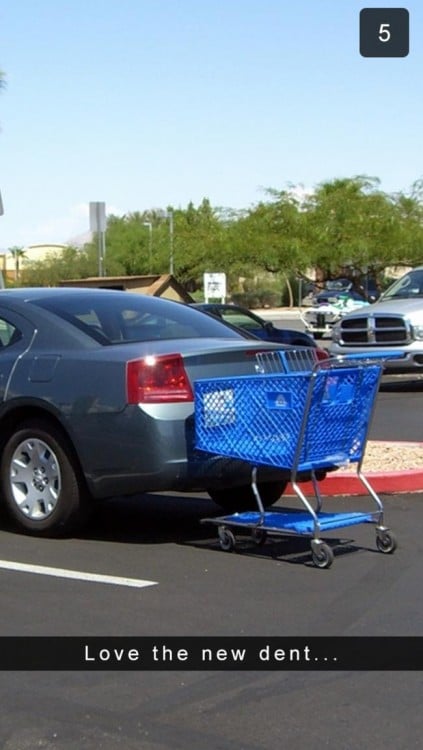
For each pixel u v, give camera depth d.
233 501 9.26
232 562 7.69
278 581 7.19
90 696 5.28
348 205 37.06
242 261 39.06
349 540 8.32
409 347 18.39
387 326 18.58
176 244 44.66
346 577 7.28
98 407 7.90
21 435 8.39
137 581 7.21
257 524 7.77
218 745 4.71
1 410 8.42
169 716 5.03
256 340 8.83
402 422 15.18
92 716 5.04
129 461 7.80
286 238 37.56
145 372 7.75
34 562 7.70
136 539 8.41
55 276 68.31
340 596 6.84
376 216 37.44
